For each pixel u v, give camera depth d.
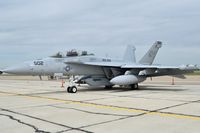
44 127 5.93
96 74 17.64
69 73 16.12
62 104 9.94
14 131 5.57
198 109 8.38
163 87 20.45
